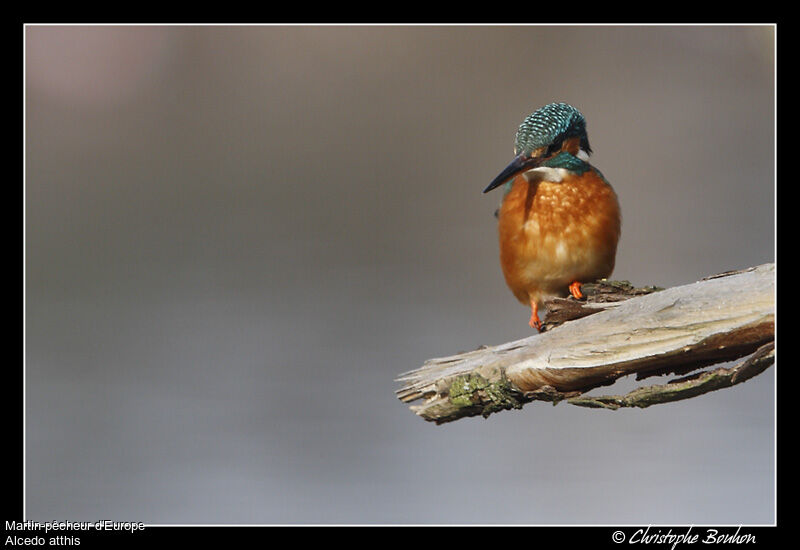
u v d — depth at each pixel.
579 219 6.94
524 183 6.95
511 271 6.96
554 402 6.87
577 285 6.95
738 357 6.84
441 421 6.89
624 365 6.84
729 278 6.84
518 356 6.87
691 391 6.84
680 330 6.83
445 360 6.89
